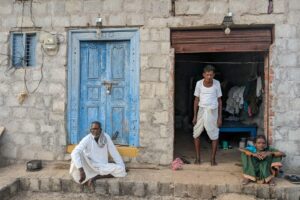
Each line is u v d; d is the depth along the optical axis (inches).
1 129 251.6
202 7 232.8
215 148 237.5
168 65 237.3
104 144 225.1
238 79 328.2
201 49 238.7
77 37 247.8
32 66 254.2
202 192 206.7
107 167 218.2
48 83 249.0
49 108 249.1
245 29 235.8
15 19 251.6
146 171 233.0
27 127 251.4
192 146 302.7
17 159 252.7
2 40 253.3
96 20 241.8
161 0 236.7
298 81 227.1
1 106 254.1
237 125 294.4
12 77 252.7
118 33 243.6
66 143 248.5
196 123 238.8
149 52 238.5
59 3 246.2
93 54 250.1
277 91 228.7
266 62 238.1
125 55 246.2
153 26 237.9
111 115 248.7
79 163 209.9
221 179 215.5
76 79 248.8
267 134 234.8
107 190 213.6
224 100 338.3
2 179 217.0
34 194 218.1
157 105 238.1
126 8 239.9
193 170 234.5
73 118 249.8
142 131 239.6
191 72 379.6
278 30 227.9
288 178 217.2
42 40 248.5
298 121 227.1
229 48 236.7
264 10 227.9
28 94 251.4
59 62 247.6
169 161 237.6
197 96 238.5
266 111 237.5
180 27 236.1
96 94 250.4
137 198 211.5
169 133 237.5
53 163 248.5
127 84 245.9
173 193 209.3
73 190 216.8
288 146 227.9
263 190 204.1
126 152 241.8
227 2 230.5
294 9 226.8
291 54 227.5
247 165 210.1
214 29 237.8
